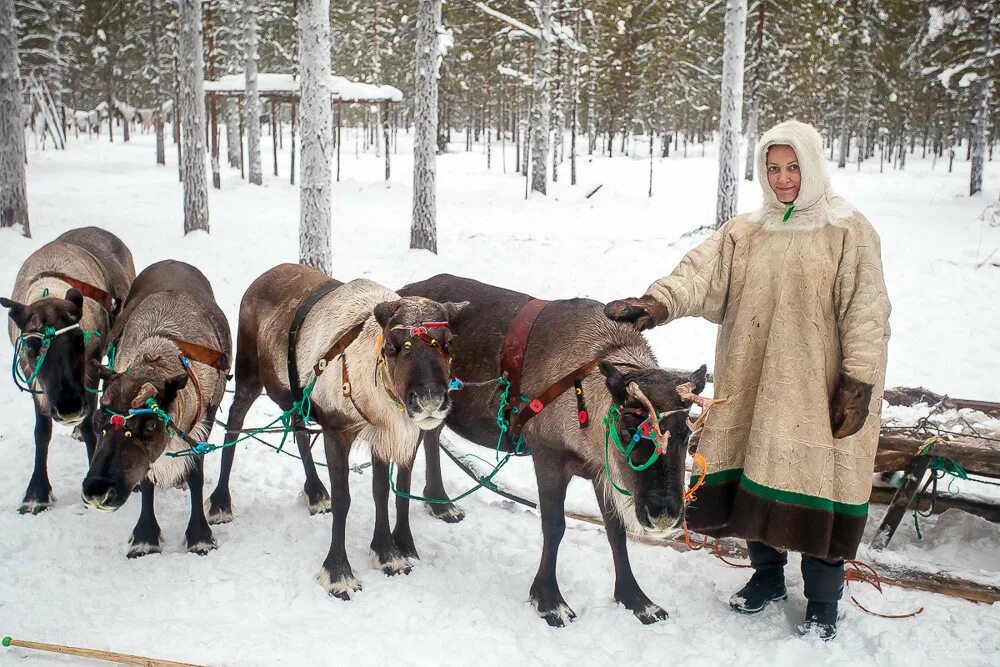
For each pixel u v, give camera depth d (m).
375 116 45.69
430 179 14.91
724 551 4.97
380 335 4.17
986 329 9.94
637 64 40.78
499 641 3.94
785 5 32.06
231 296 11.51
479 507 5.71
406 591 4.44
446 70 38.16
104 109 54.03
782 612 4.24
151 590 4.37
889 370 8.50
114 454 4.03
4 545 4.81
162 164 33.72
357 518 5.42
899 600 4.26
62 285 5.45
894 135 50.44
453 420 4.70
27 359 4.94
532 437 4.19
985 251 14.70
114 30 39.25
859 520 3.76
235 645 3.79
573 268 14.17
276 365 5.07
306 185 10.96
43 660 3.66
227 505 5.34
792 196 3.85
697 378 3.57
